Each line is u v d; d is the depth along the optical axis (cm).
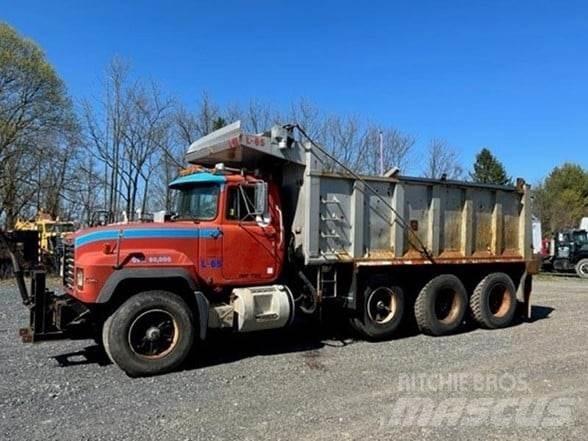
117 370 634
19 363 662
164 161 2516
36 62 2967
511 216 989
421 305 858
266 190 713
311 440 415
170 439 418
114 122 2480
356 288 792
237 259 711
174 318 635
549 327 943
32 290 654
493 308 948
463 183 908
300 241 761
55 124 2877
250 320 692
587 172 6425
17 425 450
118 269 623
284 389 554
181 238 670
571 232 2472
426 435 424
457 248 907
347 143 2811
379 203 821
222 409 491
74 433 432
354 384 570
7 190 2598
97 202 2589
